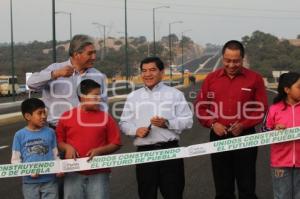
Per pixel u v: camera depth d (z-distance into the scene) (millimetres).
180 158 6164
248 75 6637
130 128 6141
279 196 6191
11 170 5738
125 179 9914
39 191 5863
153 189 6137
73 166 5758
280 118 6055
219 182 6816
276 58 114688
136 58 101625
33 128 5859
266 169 10508
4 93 62094
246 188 6668
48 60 106688
